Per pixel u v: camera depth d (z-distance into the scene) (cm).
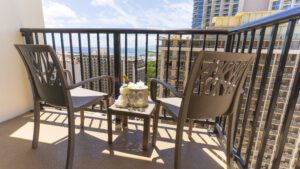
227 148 129
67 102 116
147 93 152
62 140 163
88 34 188
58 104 123
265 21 102
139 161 140
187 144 164
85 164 135
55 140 163
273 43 102
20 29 200
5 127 185
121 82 191
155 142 159
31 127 186
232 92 113
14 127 185
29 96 222
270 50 104
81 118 184
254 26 116
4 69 192
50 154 144
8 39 192
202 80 101
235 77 107
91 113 219
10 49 196
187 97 103
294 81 82
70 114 118
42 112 220
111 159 141
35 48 109
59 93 119
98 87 200
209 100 107
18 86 209
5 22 188
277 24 98
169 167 134
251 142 122
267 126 102
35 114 144
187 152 153
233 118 122
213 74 101
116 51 183
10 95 201
